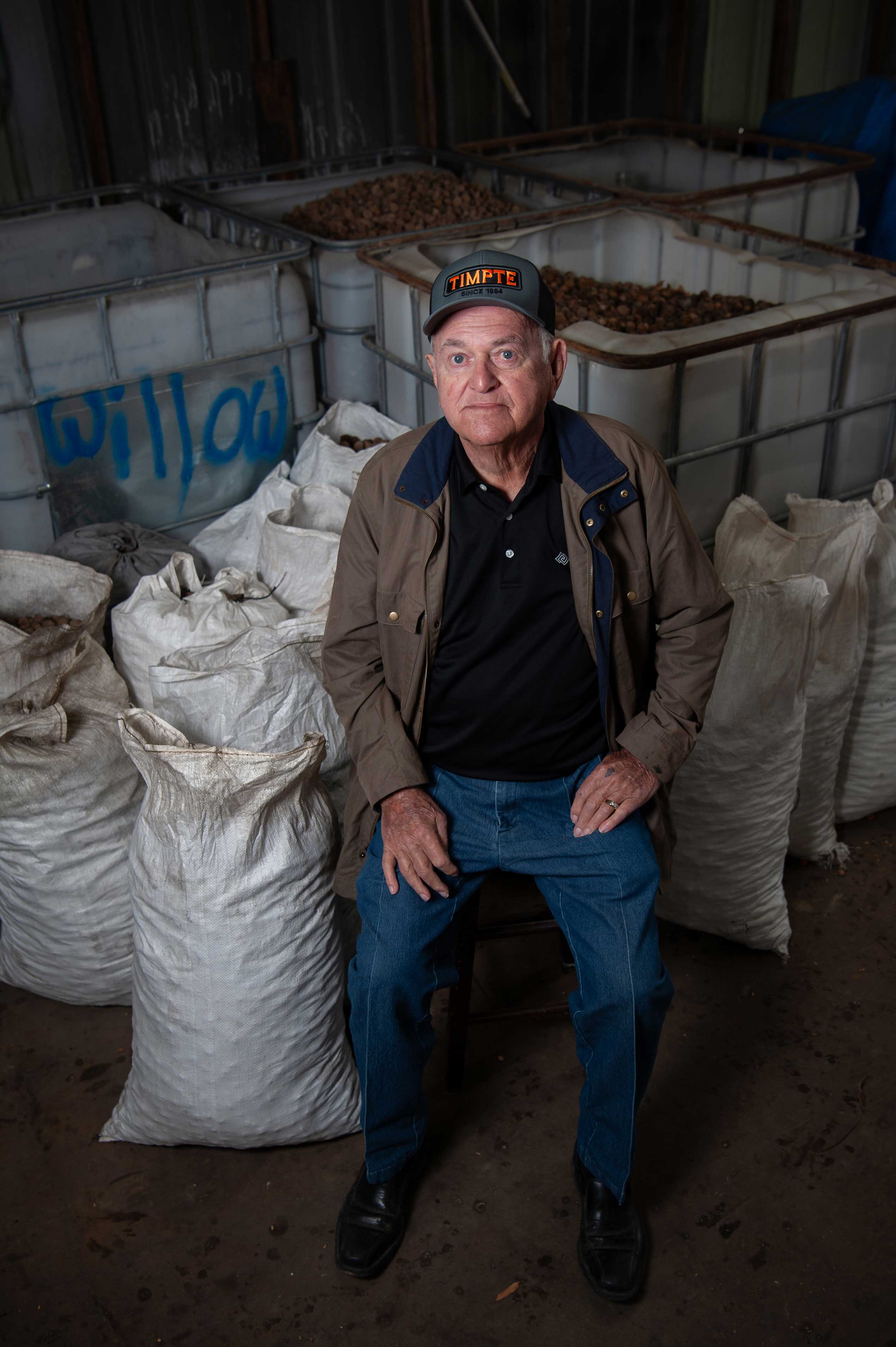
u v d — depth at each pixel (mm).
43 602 2121
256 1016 1509
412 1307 1452
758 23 3764
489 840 1415
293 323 2545
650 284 2869
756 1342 1396
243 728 1676
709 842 1853
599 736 1435
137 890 1514
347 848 1504
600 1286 1438
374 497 1352
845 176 3080
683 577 1357
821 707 1950
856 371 2232
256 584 2029
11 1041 1853
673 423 2033
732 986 1918
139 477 2469
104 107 3195
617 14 3770
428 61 3539
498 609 1318
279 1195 1602
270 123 3451
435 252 2561
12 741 1624
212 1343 1414
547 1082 1758
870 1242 1506
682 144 3557
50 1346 1415
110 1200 1599
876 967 1943
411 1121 1473
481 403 1197
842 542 1900
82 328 2244
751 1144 1645
